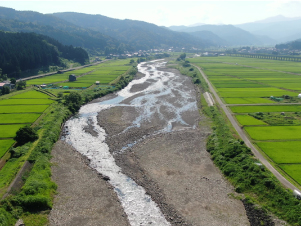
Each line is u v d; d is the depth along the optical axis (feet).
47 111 266.57
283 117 249.96
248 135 207.92
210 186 146.92
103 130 229.04
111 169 164.14
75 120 256.93
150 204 132.36
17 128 216.74
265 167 154.10
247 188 139.85
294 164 160.15
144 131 225.56
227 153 173.17
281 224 111.45
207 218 122.52
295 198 121.19
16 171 146.00
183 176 157.07
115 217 122.83
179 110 291.58
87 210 126.82
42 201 124.06
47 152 178.29
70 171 160.35
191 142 204.64
